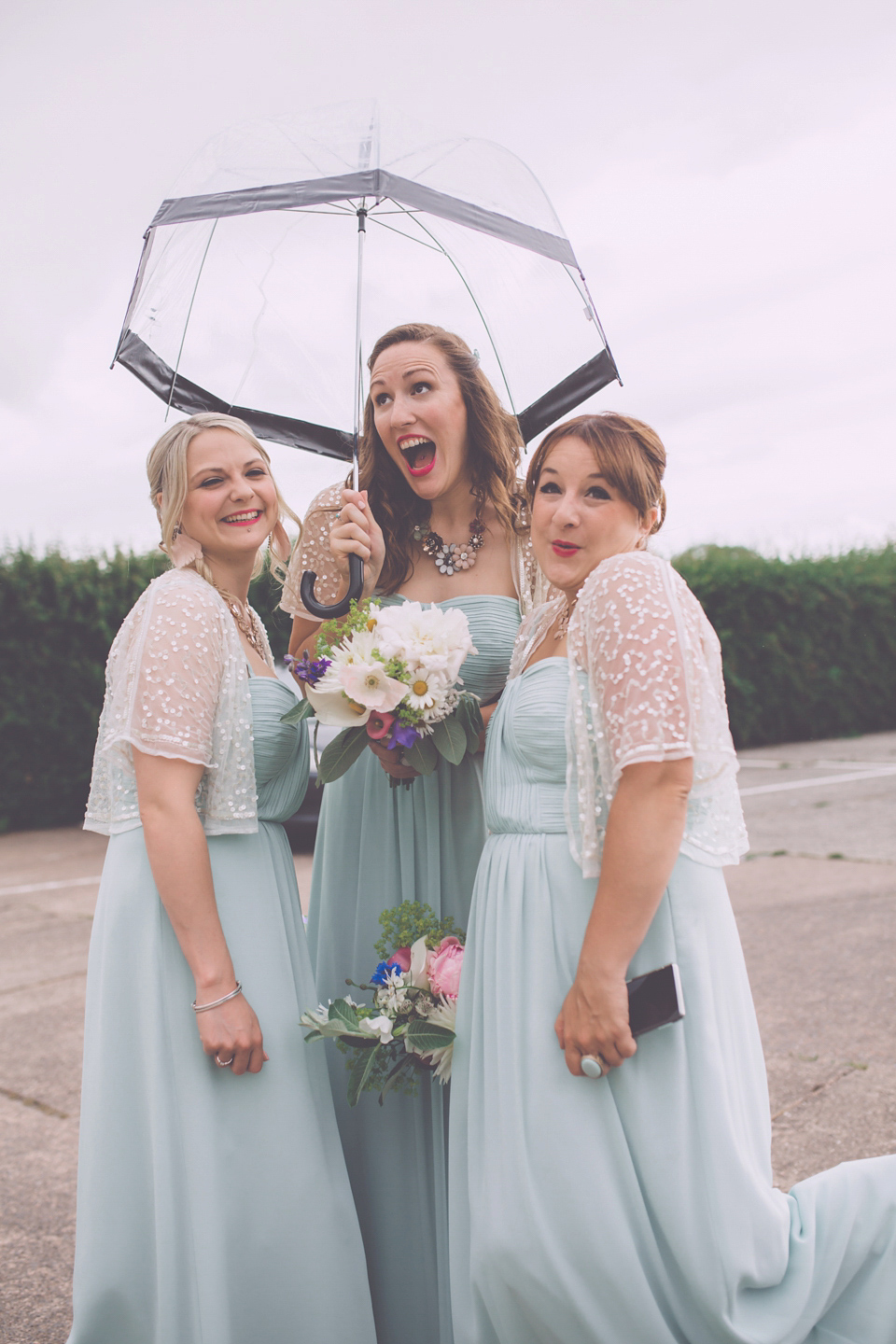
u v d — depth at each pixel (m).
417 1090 1.79
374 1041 1.60
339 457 2.18
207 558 1.75
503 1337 1.42
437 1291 1.82
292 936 1.70
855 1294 1.46
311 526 2.18
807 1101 2.85
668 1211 1.33
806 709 14.63
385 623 1.61
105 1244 1.53
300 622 2.22
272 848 1.70
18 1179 2.69
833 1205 1.48
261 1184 1.54
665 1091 1.36
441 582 2.05
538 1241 1.32
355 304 2.08
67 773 9.91
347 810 2.00
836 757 12.27
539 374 2.03
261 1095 1.56
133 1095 1.56
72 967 4.69
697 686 1.36
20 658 9.65
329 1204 1.58
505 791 1.54
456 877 1.92
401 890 1.93
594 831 1.40
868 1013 3.53
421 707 1.55
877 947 4.28
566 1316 1.33
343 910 2.00
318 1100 1.64
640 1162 1.35
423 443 1.90
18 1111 3.14
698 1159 1.36
